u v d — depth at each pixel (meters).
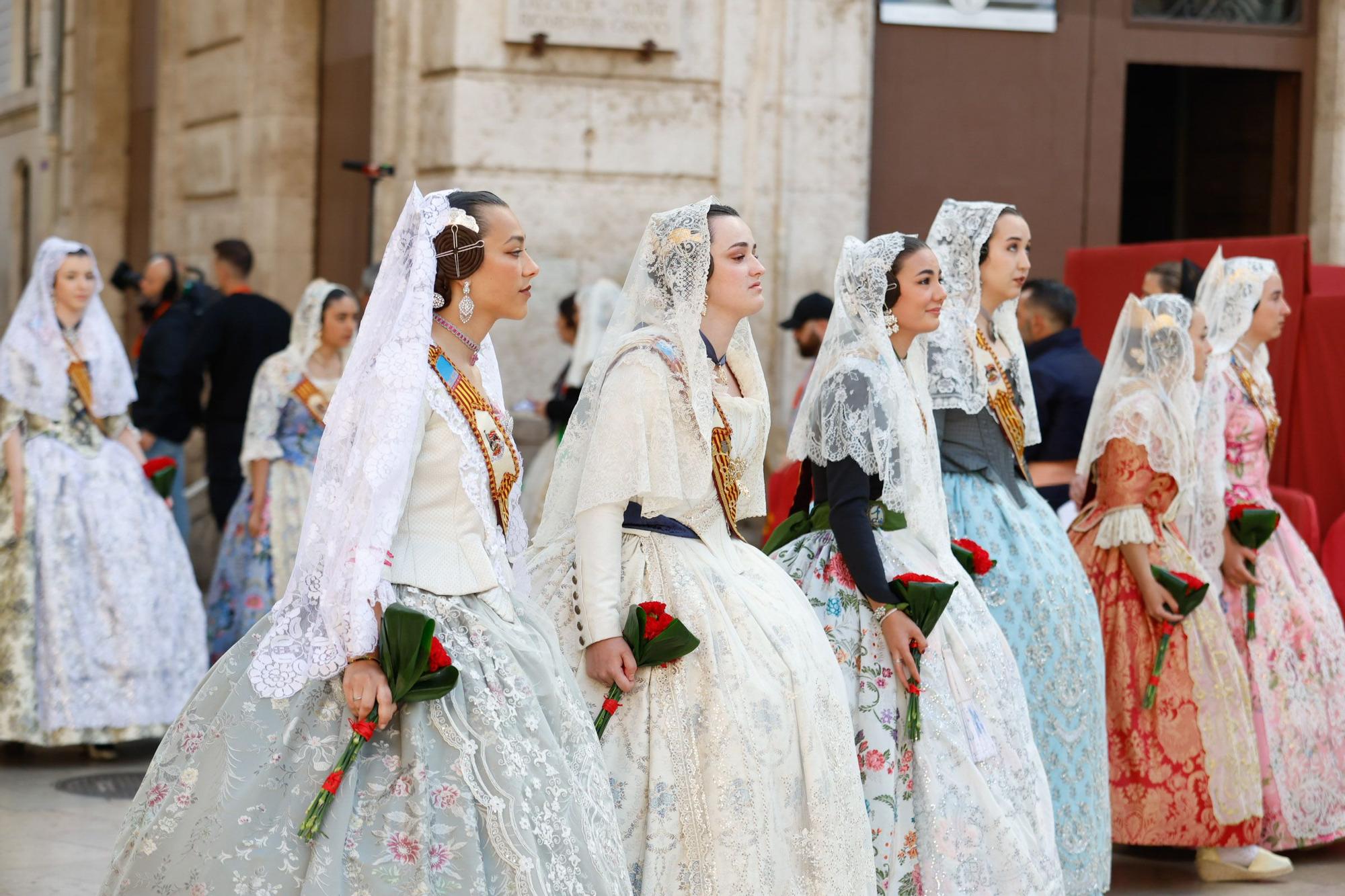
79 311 6.40
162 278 8.88
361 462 2.98
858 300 4.20
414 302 3.07
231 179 11.30
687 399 3.67
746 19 8.77
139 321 13.20
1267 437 5.89
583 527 3.60
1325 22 9.81
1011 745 4.17
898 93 9.16
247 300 8.41
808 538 4.29
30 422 6.30
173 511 7.73
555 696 3.19
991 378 4.70
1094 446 5.27
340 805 2.91
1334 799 5.63
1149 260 7.59
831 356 4.25
